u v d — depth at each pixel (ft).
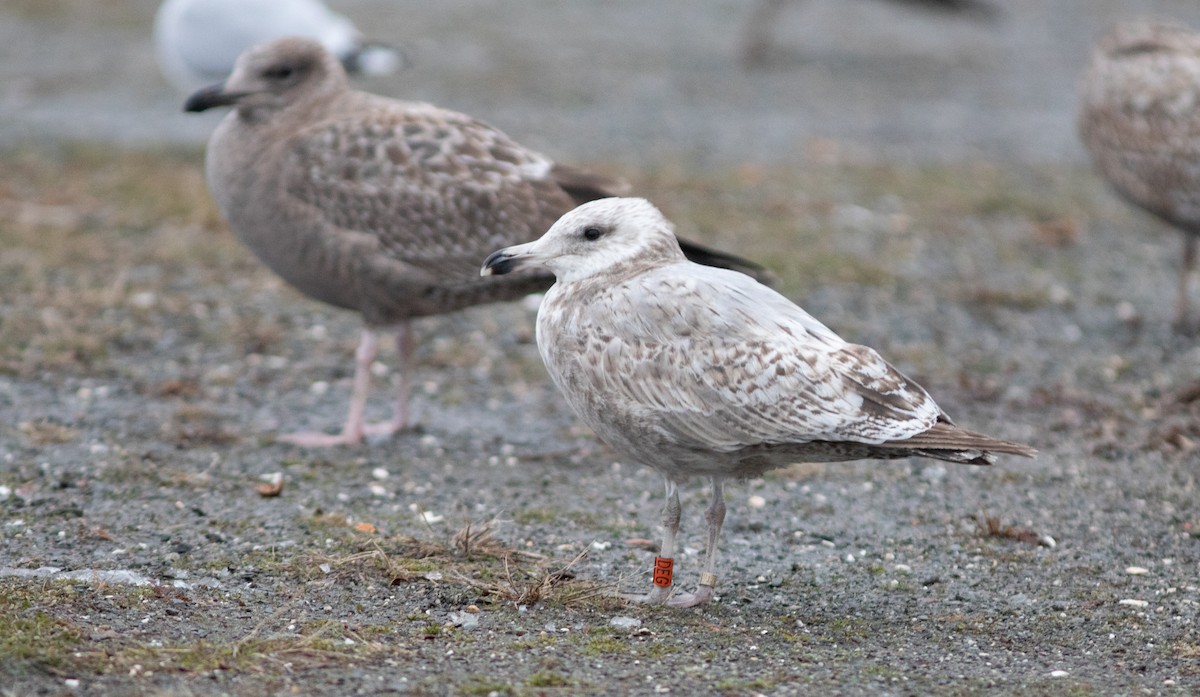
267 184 40.91
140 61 97.55
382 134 40.75
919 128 87.86
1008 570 32.94
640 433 29.17
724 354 28.48
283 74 41.70
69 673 24.41
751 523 35.76
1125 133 51.85
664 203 68.33
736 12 123.13
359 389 41.68
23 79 91.30
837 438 27.81
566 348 29.68
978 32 119.03
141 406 43.14
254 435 41.42
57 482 35.94
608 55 103.91
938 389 47.11
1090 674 26.73
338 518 34.65
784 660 27.02
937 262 62.08
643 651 27.20
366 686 24.76
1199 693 25.71
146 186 67.92
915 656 27.58
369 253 40.47
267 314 52.49
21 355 46.39
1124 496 38.01
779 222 66.59
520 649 27.02
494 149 41.57
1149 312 56.39
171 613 27.89
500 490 37.88
